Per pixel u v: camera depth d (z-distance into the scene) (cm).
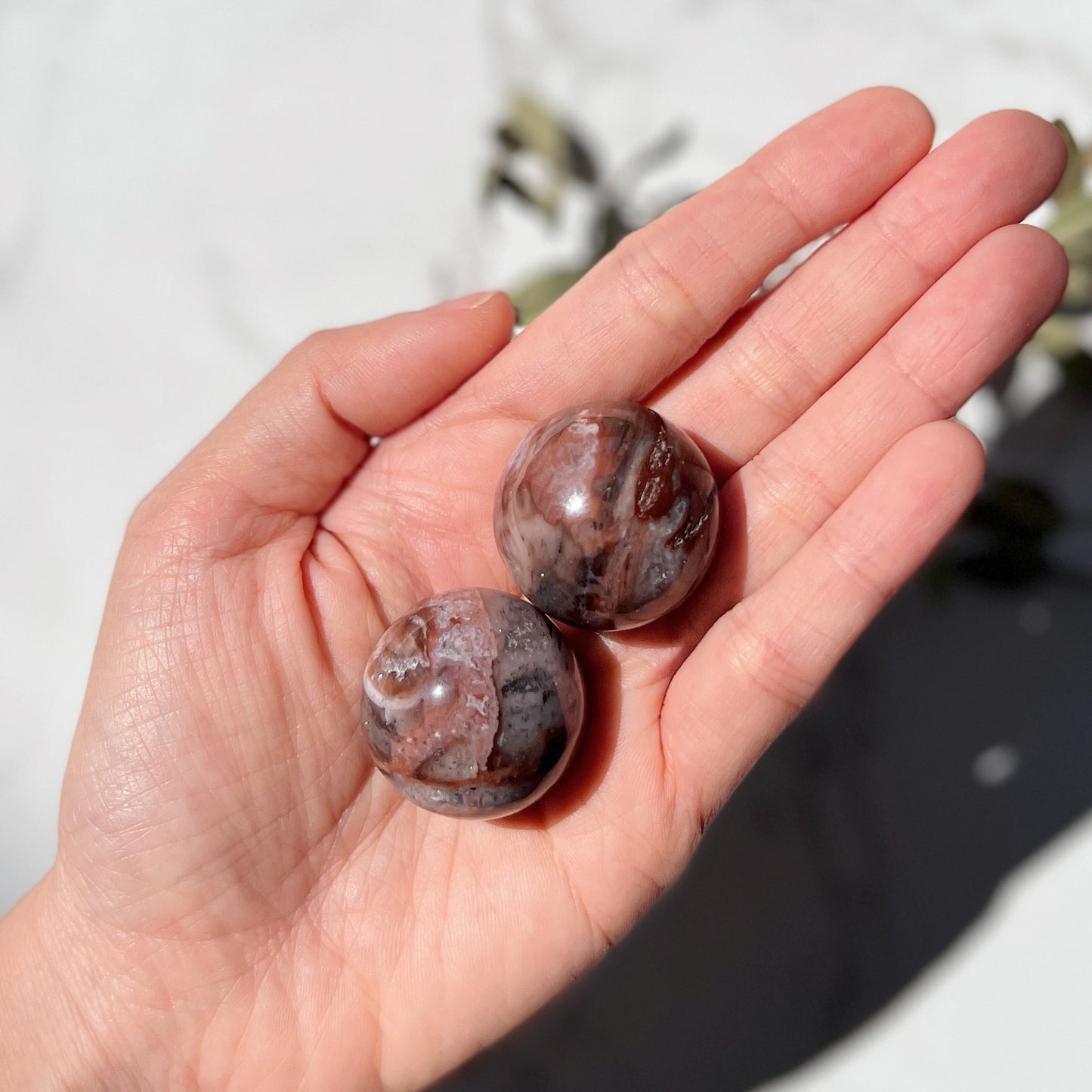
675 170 28
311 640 21
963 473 20
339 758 21
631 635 22
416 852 21
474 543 23
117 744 20
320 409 22
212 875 20
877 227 22
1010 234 21
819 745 27
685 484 20
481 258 29
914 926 26
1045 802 26
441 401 23
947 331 21
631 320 22
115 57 30
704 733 21
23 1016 21
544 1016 27
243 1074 21
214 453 22
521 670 19
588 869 21
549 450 20
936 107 28
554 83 29
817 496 22
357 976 21
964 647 27
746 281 22
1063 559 27
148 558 21
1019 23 27
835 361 22
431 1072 21
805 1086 26
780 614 20
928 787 26
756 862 27
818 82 28
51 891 21
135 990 21
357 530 23
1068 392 26
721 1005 26
